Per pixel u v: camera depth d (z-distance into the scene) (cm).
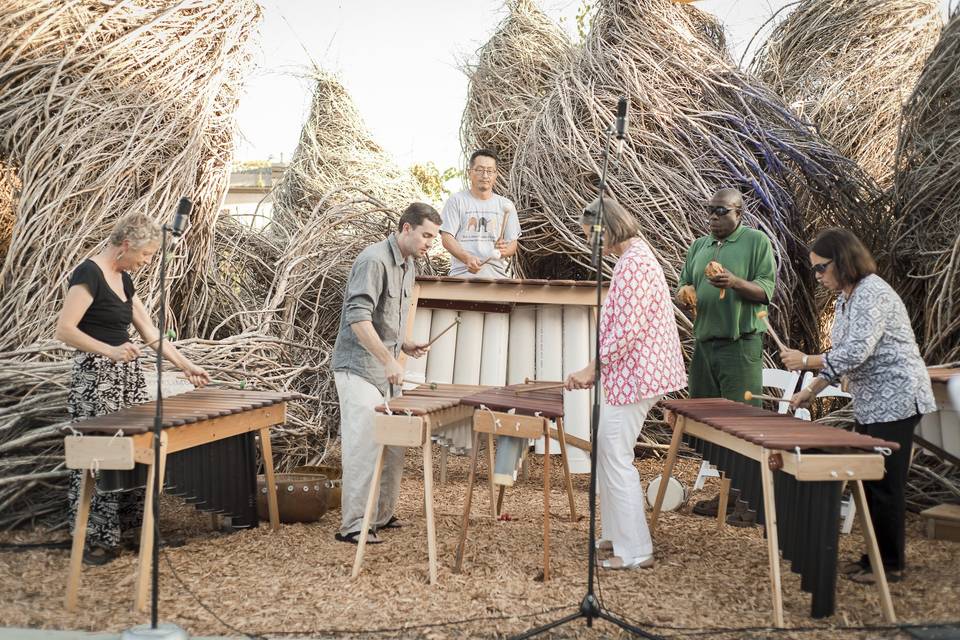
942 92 563
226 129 634
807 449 310
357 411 404
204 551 398
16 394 454
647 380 369
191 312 627
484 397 377
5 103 534
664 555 399
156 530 291
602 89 618
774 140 618
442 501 506
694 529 448
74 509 387
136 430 312
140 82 571
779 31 821
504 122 747
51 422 446
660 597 340
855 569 369
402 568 370
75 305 361
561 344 556
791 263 616
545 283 546
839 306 367
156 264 575
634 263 369
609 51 630
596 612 303
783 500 324
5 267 517
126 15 568
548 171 629
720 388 479
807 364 364
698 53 636
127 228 370
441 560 383
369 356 405
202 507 380
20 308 507
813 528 311
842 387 444
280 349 595
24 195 526
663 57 626
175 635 283
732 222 475
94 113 548
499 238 605
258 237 769
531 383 440
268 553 394
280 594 337
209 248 644
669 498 480
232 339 556
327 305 702
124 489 323
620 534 379
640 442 617
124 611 319
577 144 613
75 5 552
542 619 313
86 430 313
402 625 305
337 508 484
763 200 598
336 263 695
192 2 591
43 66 547
